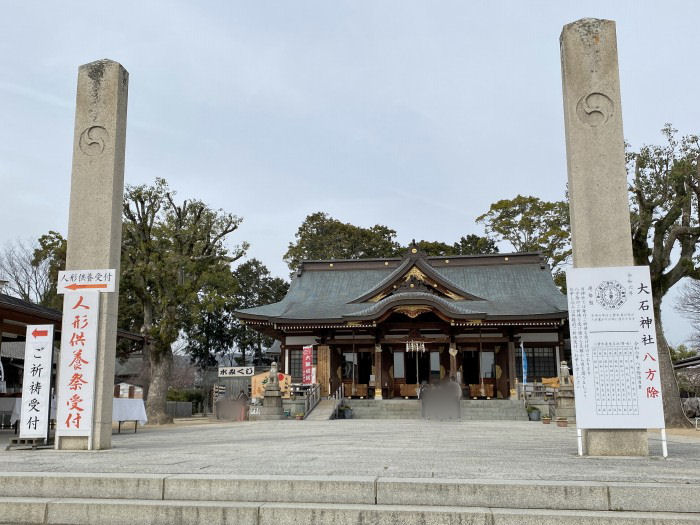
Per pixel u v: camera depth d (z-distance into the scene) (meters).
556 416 20.58
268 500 5.47
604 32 8.76
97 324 9.30
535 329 31.62
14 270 37.91
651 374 7.86
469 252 55.84
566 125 8.77
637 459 7.43
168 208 26.50
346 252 56.41
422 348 30.20
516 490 5.23
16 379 27.53
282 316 32.91
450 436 12.55
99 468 6.45
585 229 8.36
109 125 9.79
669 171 19.81
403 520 5.01
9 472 6.14
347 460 7.22
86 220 9.61
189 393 41.19
